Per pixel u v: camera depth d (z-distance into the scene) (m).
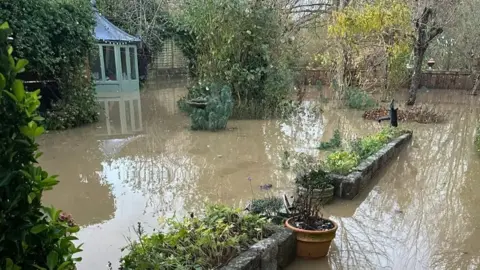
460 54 17.91
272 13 9.84
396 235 3.62
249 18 9.44
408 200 4.59
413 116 10.05
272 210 3.51
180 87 17.09
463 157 6.70
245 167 5.63
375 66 13.97
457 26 16.25
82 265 2.89
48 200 4.23
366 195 4.67
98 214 3.87
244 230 2.91
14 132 1.31
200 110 8.30
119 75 15.04
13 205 1.29
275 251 2.79
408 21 10.66
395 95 15.08
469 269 3.04
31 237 1.37
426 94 15.66
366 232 3.67
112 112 10.40
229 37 9.38
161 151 6.51
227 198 4.36
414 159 6.47
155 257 2.38
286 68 10.30
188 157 6.17
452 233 3.71
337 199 4.43
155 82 19.05
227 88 8.58
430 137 8.18
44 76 8.34
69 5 8.06
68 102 8.31
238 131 8.27
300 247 3.09
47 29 7.60
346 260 3.12
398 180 5.34
